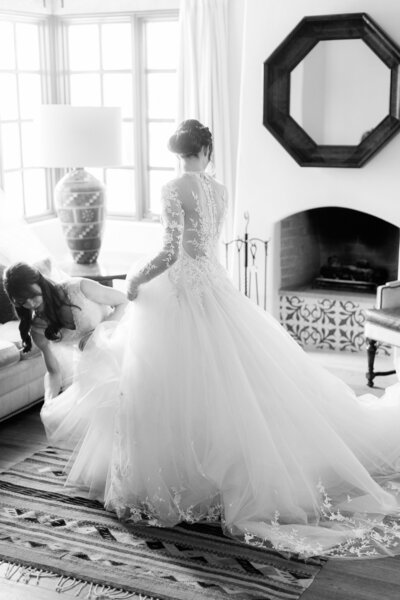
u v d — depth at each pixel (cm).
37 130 504
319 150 516
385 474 339
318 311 556
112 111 500
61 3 629
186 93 580
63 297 340
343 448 315
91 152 495
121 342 340
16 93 618
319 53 507
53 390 365
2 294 449
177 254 309
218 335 313
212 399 304
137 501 311
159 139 638
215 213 323
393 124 491
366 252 584
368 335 462
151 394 306
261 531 294
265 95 524
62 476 350
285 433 310
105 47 637
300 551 283
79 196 502
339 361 527
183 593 260
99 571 274
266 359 319
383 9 488
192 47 564
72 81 655
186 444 302
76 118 491
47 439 393
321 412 328
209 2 555
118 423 309
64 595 261
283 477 300
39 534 299
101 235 518
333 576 270
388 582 267
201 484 304
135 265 324
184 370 306
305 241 588
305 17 503
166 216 308
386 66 488
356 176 514
